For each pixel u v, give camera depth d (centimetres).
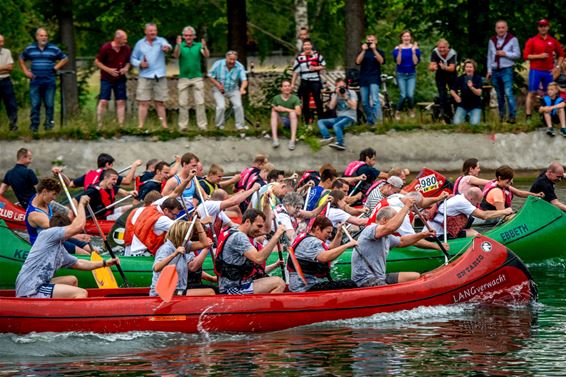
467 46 4562
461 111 4075
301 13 4884
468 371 1650
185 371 1669
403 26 5044
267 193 2380
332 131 3997
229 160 3919
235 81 3881
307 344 1834
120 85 3853
